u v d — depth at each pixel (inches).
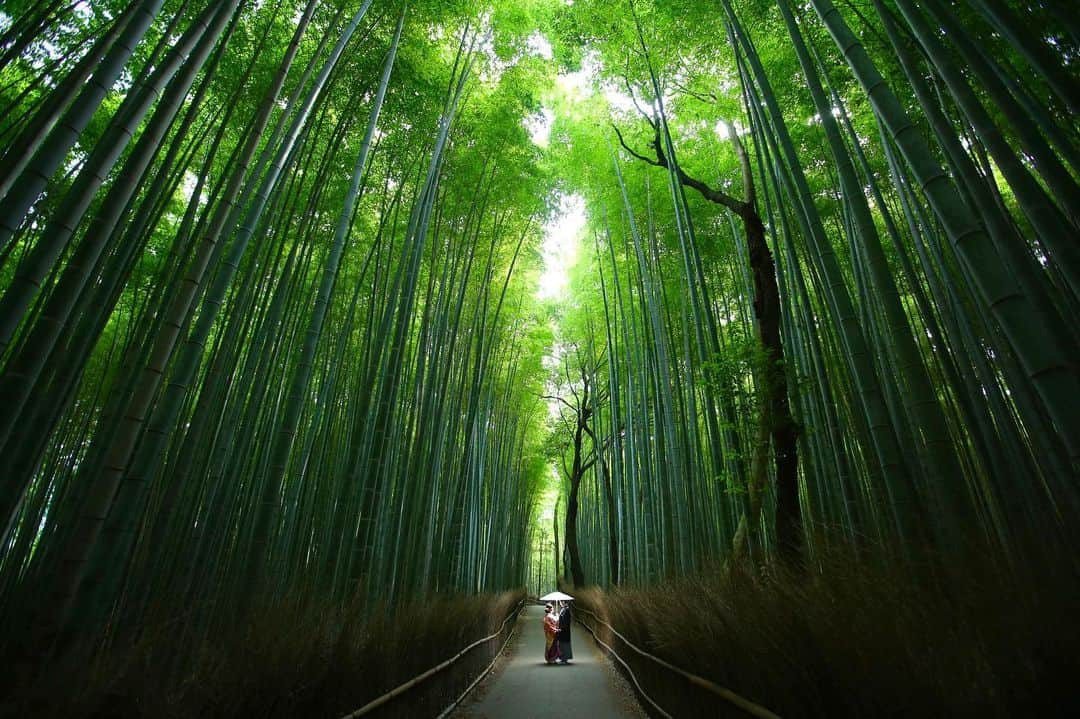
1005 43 145.2
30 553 154.9
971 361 154.2
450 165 263.7
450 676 189.3
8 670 67.0
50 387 102.7
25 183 64.2
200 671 80.0
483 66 264.2
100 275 128.7
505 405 526.3
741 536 197.8
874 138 244.1
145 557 112.5
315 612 122.6
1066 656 47.7
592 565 697.0
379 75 207.3
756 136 203.3
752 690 95.9
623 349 454.9
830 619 78.2
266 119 114.7
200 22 92.2
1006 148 78.7
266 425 200.5
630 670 231.0
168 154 129.3
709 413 221.9
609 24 258.1
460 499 340.8
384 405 194.4
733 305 337.4
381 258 261.9
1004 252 84.0
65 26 161.6
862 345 114.1
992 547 71.3
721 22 228.2
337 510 171.8
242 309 158.1
